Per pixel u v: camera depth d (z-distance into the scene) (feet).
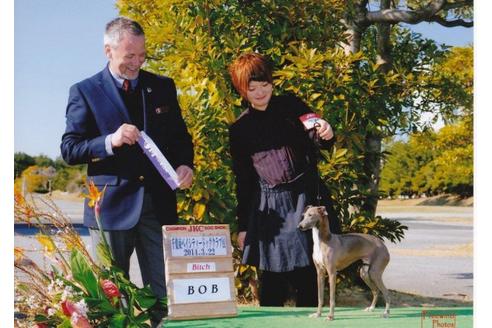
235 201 16.16
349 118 17.60
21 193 12.32
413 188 103.55
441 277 32.73
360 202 18.56
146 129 11.16
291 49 17.95
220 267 10.19
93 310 10.62
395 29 28.19
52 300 11.36
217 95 15.97
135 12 20.52
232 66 11.78
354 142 17.29
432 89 27.86
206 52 16.74
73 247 11.60
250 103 12.05
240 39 17.25
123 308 10.97
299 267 11.34
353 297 23.20
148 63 17.94
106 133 11.07
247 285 18.61
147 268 11.44
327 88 16.97
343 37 19.12
